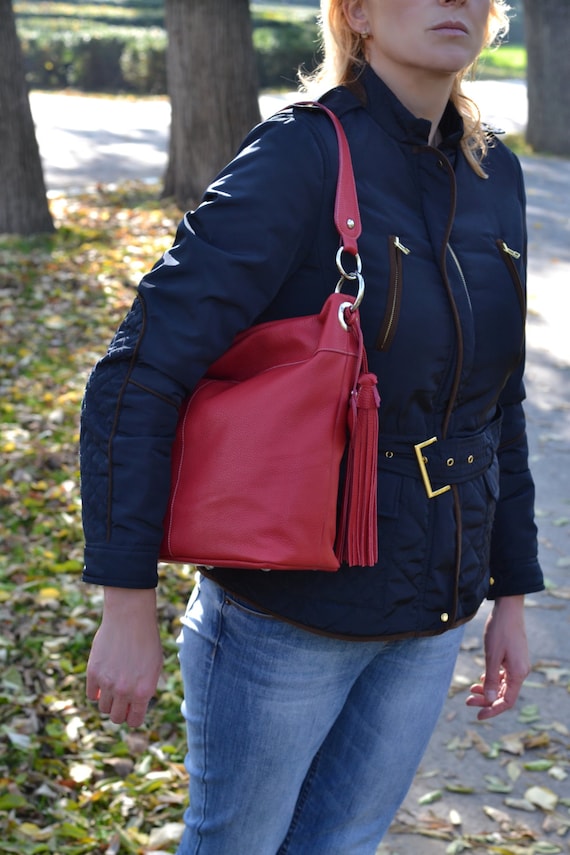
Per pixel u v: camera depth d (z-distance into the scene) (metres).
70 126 16.81
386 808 1.73
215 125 9.73
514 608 1.85
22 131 8.86
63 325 6.78
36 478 4.68
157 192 10.91
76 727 2.99
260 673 1.52
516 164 1.69
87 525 1.38
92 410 1.38
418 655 1.61
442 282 1.45
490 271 1.51
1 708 3.05
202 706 1.57
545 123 15.53
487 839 2.71
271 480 1.37
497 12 1.71
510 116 18.72
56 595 3.73
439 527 1.50
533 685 3.44
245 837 1.61
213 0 9.43
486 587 1.66
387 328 1.41
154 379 1.34
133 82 24.30
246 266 1.36
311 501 1.38
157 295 1.37
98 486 1.36
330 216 1.41
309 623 1.47
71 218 9.77
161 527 1.37
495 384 1.55
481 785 2.93
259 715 1.53
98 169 12.95
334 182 1.41
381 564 1.47
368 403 1.37
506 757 3.06
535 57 15.45
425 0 1.42
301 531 1.38
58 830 2.58
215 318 1.36
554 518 4.69
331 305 1.37
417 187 1.48
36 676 3.25
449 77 1.50
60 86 24.52
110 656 1.38
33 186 8.93
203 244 1.36
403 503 1.46
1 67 8.68
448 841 2.70
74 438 5.12
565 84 15.32
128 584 1.35
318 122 1.44
